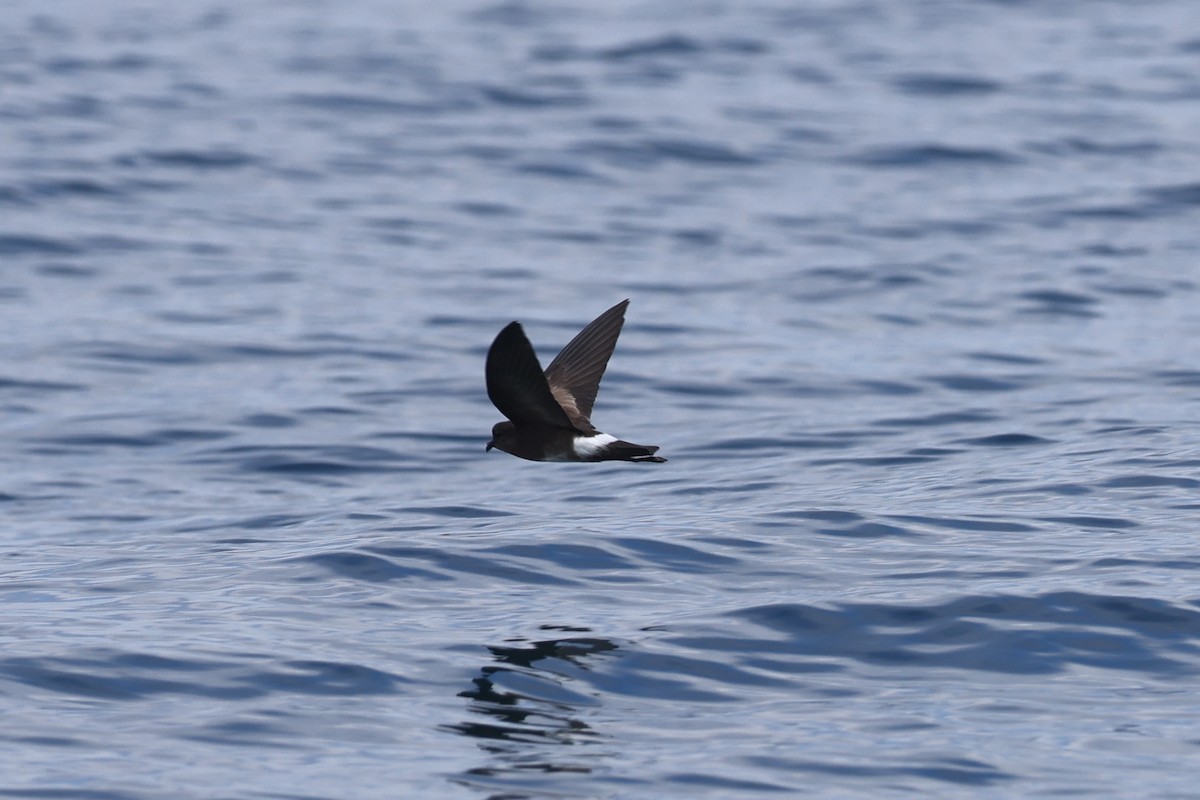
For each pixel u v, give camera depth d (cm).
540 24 16325
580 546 4609
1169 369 7281
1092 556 4428
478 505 5359
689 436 6412
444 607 4150
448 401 6919
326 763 3238
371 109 12825
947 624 3953
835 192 10850
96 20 16425
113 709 3488
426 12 17162
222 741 3331
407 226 10025
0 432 6475
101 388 7056
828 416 6650
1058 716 3462
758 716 3481
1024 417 6488
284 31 15962
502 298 8625
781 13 16788
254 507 5569
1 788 3091
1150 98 13312
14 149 11156
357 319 8162
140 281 8738
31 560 4919
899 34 15825
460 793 3111
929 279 8962
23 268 8888
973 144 11900
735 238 9856
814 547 4619
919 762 3244
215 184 10762
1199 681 3634
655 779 3175
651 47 15050
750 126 12412
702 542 4662
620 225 10138
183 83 13525
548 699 3559
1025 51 15088
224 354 7556
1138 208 10350
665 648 3831
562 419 3450
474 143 11938
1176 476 5322
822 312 8419
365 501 5584
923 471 5656
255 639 3894
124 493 5788
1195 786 3136
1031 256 9400
